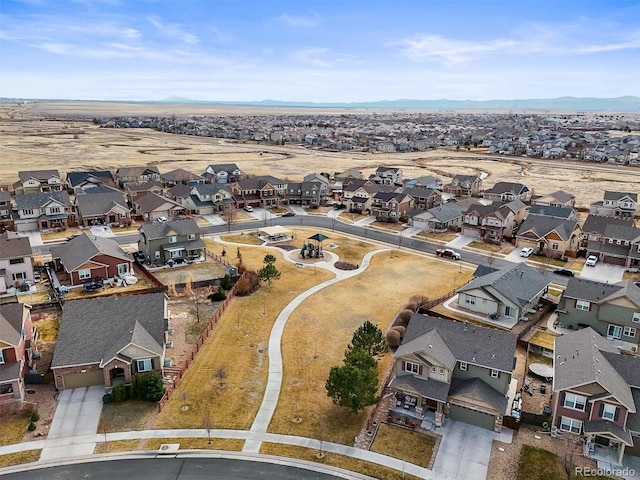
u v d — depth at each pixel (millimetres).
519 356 52688
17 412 41812
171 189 124312
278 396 44812
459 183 142000
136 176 139250
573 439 39562
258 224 106375
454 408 42031
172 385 45938
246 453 37562
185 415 41906
